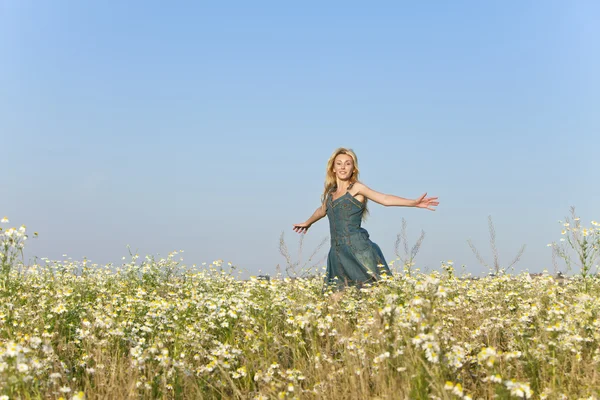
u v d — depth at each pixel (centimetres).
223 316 545
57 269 848
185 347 493
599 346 453
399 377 386
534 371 411
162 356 429
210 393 436
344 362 445
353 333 478
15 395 365
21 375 365
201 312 570
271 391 405
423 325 381
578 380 402
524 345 450
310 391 403
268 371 437
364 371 412
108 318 521
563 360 422
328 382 417
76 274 868
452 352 405
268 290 600
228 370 454
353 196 739
